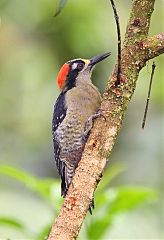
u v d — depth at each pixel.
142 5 7.23
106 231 8.86
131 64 7.15
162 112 16.77
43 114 16.69
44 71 16.31
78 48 15.57
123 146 16.59
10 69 16.52
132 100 16.64
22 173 8.91
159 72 16.31
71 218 6.82
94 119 7.14
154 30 16.09
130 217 13.17
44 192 8.98
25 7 15.57
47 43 16.08
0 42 16.19
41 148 16.80
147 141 16.52
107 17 15.48
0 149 16.84
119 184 16.11
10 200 13.60
